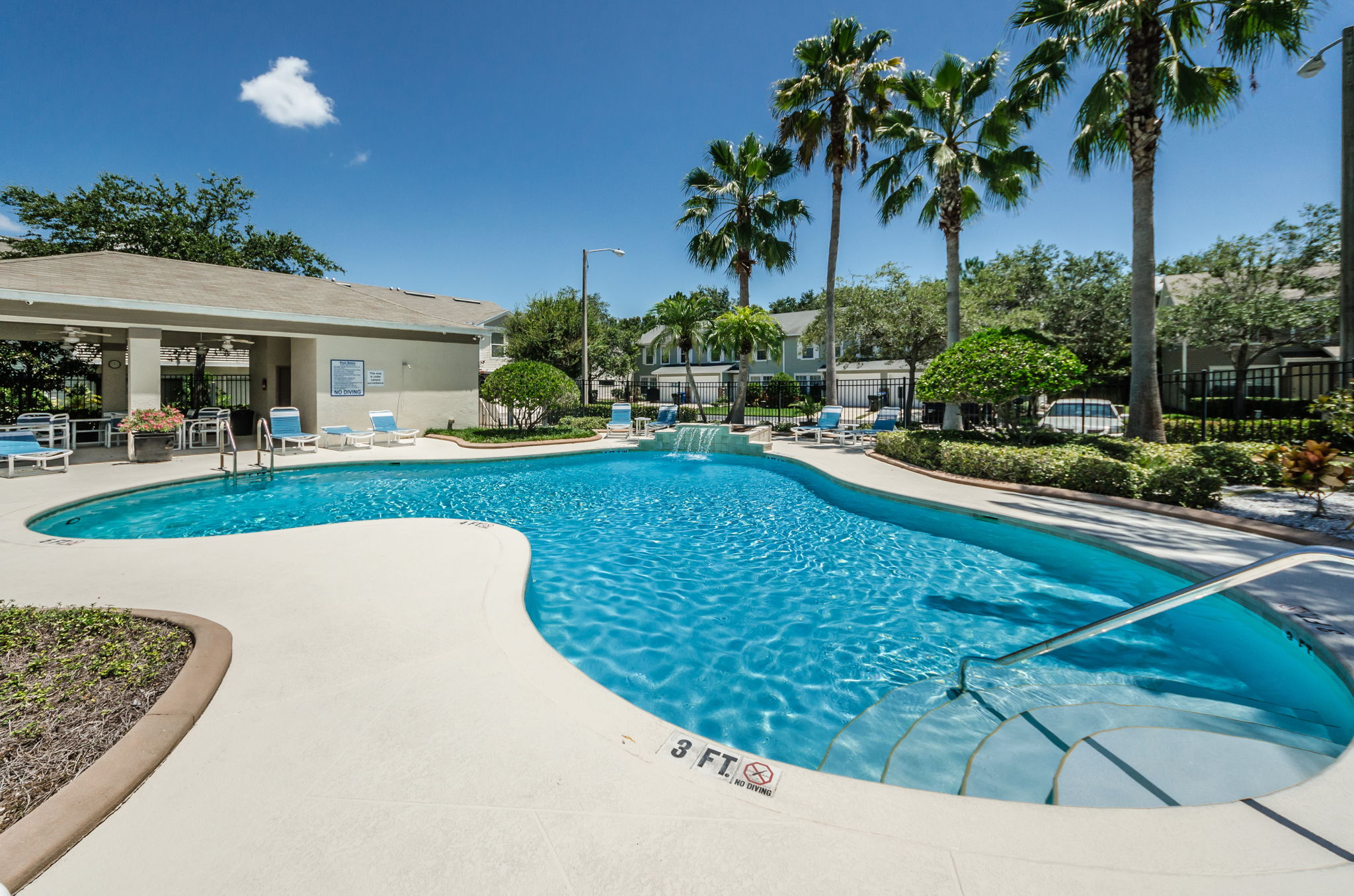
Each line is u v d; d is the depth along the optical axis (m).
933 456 10.70
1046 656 4.02
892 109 16.72
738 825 1.91
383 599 4.09
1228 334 17.23
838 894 1.62
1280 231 16.53
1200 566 5.04
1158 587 5.31
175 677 2.82
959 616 4.83
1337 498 7.50
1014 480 8.99
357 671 3.02
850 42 16.66
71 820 1.82
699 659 4.09
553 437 15.47
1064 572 5.93
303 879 1.68
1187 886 1.62
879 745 3.02
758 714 3.38
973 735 3.05
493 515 8.39
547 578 5.77
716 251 20.19
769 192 20.17
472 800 2.03
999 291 23.36
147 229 25.59
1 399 14.60
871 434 15.29
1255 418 15.03
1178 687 3.51
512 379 15.56
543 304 28.70
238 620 3.69
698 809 1.99
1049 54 11.29
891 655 4.13
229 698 2.73
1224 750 2.67
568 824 1.92
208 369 20.47
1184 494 7.25
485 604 4.00
